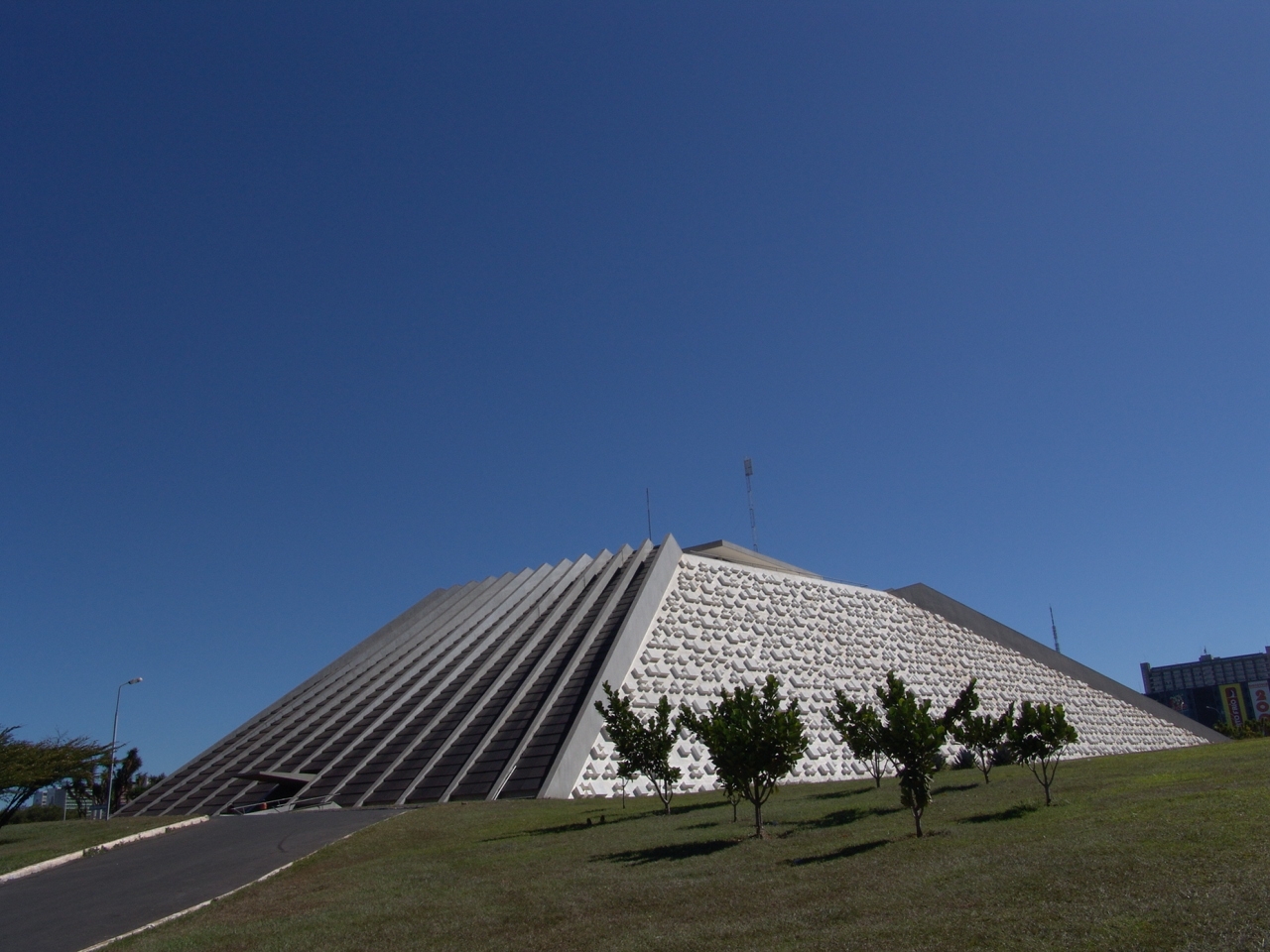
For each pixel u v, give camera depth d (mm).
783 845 17281
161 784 41406
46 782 35875
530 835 21891
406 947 12383
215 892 17828
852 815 20766
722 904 13062
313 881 18047
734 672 42250
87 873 21875
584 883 15305
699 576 44406
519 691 37312
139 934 14883
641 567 45562
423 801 32125
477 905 14359
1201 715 186625
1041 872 12516
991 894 11781
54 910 17609
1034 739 19531
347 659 50531
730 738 18719
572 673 37656
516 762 33031
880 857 15133
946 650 54250
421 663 44250
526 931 12742
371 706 41500
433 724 36938
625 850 18312
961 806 20250
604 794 33156
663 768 24312
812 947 10422
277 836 24844
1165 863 12156
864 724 20844
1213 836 13305
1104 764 27500
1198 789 18266
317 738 40031
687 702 39031
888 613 52844
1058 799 19547
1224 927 9375
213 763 41656
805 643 46812
